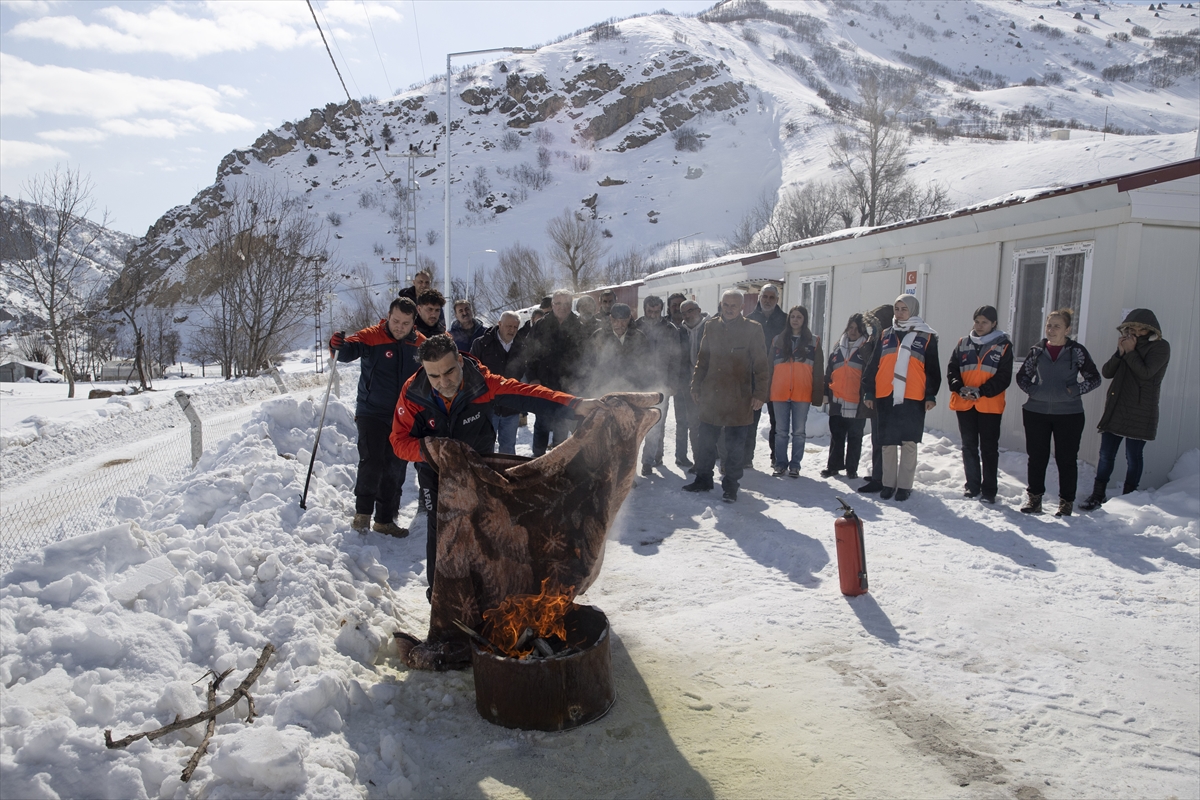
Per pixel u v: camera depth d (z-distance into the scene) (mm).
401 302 5141
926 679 3498
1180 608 4305
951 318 9000
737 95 139875
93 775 2354
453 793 2656
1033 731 3088
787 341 7855
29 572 3402
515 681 2982
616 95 143500
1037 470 6207
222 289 27422
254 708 2836
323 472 6434
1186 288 6852
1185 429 6988
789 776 2771
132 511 5609
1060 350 6055
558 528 3436
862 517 6195
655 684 3441
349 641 3500
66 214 25219
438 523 3434
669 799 2635
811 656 3723
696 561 5180
